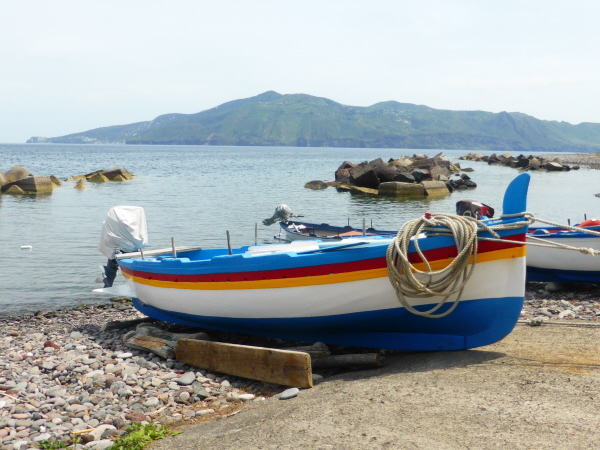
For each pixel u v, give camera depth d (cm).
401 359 715
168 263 862
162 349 791
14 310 1252
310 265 705
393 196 4297
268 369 662
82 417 609
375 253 669
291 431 492
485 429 457
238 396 642
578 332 742
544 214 3011
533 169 8369
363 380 629
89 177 5297
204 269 804
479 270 657
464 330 695
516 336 747
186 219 2641
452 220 648
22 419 600
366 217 2931
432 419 488
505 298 661
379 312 703
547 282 1220
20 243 2028
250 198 3778
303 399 584
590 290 1172
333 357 704
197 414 602
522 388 541
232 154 18625
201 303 830
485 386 557
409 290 665
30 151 18862
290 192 4347
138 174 6488
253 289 759
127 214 1038
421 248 657
